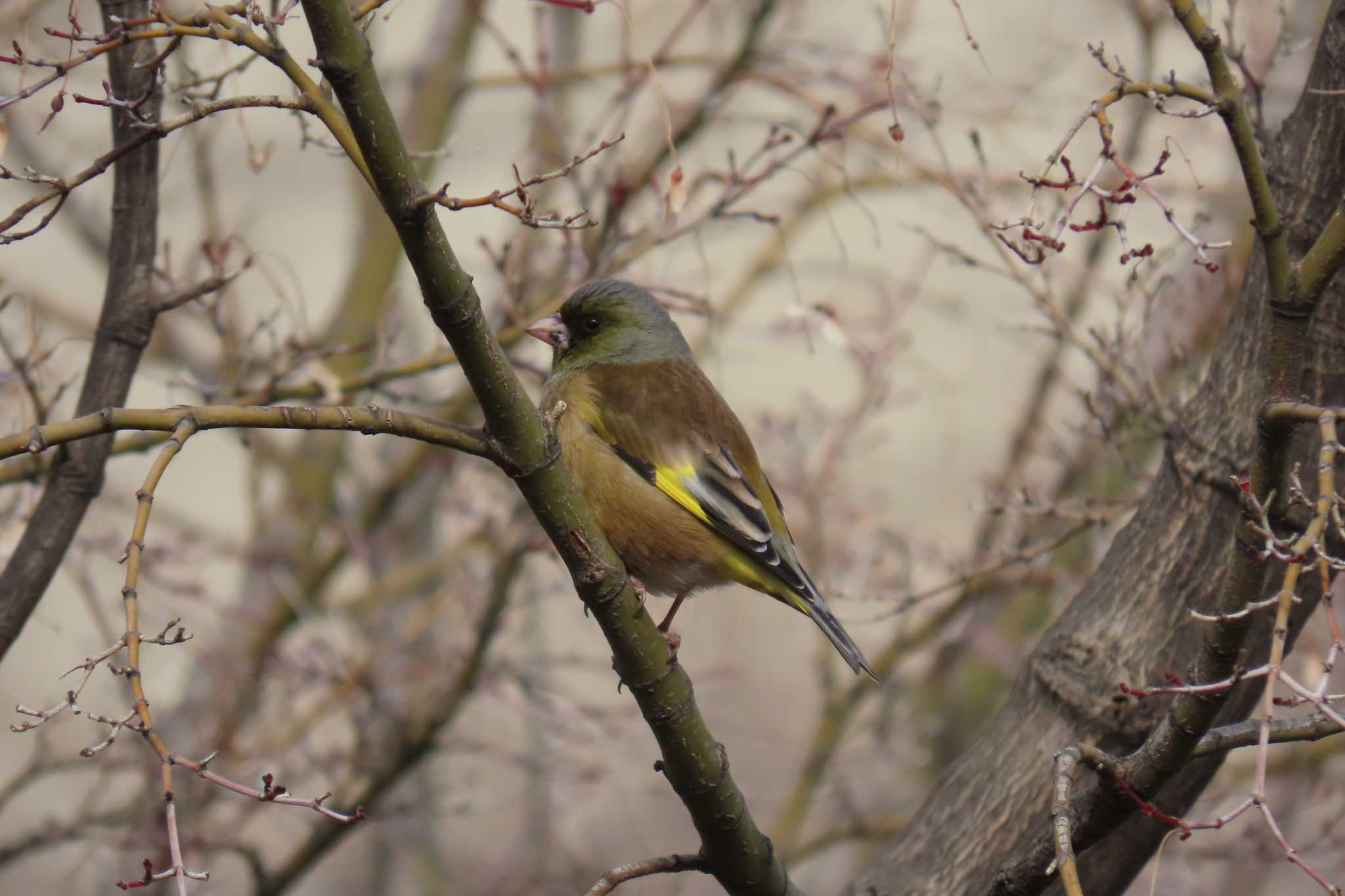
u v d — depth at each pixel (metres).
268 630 13.41
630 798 15.73
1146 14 12.79
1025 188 12.32
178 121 5.98
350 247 14.98
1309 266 5.85
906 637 14.27
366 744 12.45
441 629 15.85
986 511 11.78
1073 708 7.50
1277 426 5.60
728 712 17.31
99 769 13.14
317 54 5.41
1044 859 6.38
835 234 10.37
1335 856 11.16
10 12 9.17
